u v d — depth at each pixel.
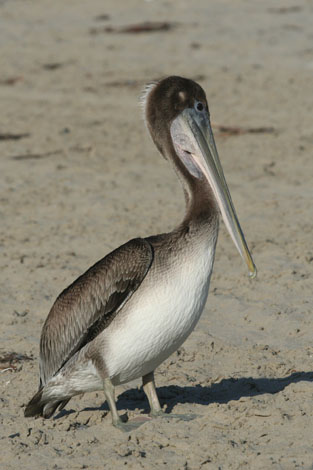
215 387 11.45
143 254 9.55
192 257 9.59
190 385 11.54
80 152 27.00
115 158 26.12
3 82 37.94
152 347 9.59
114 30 48.50
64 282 16.09
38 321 14.28
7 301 15.18
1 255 17.73
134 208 21.03
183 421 9.99
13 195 22.44
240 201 21.25
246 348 12.80
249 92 34.34
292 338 13.22
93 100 34.34
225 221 10.09
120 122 30.80
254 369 12.00
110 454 9.34
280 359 12.36
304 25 47.12
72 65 40.94
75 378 10.09
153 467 8.97
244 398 10.41
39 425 10.34
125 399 11.26
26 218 20.42
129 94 35.19
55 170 24.91
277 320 13.92
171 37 46.00
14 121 31.08
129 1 57.41
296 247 17.53
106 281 9.71
